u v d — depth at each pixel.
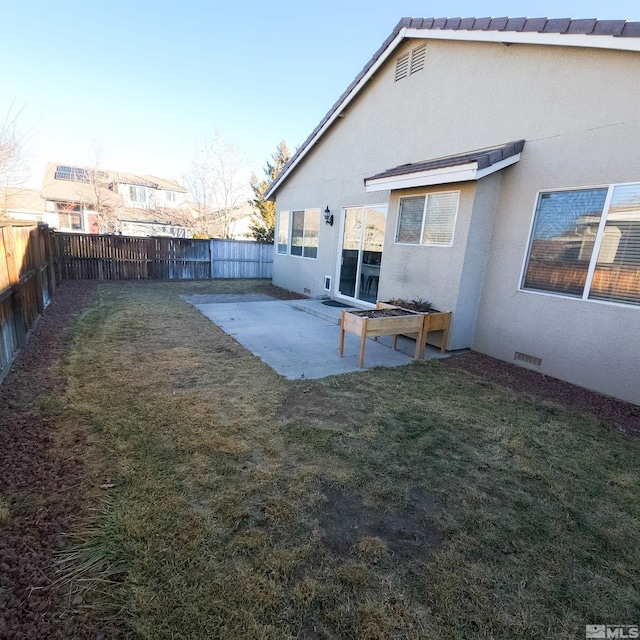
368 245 8.09
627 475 2.78
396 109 7.03
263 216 23.78
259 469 2.56
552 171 4.58
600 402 4.09
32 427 2.94
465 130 5.70
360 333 4.85
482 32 5.11
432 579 1.78
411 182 5.63
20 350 4.71
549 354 4.78
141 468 2.48
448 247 5.50
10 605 1.55
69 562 1.76
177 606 1.58
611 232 4.11
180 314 7.59
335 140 8.97
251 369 4.54
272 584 1.70
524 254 4.98
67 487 2.27
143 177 33.47
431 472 2.67
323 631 1.51
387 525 2.13
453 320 5.51
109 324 6.43
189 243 14.55
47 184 27.05
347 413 3.52
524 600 1.71
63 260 12.20
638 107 3.78
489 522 2.20
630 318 4.00
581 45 4.08
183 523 2.03
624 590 1.80
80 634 1.45
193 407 3.42
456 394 4.12
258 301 9.69
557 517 2.29
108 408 3.32
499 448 3.06
